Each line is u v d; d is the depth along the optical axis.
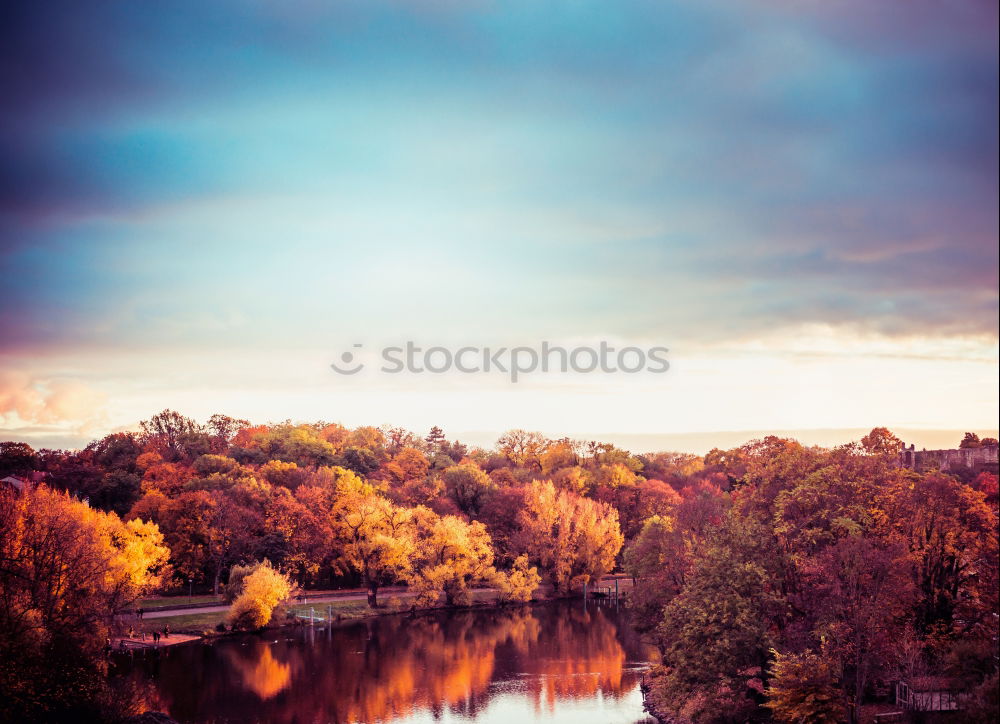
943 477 72.50
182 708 80.69
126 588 103.69
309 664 98.44
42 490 91.56
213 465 167.25
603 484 193.62
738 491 94.00
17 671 60.28
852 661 62.75
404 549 137.88
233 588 126.12
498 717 78.25
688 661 67.50
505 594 142.88
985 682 57.00
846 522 66.56
